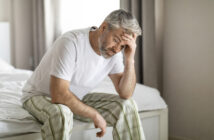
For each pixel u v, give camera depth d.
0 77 2.39
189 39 2.32
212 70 2.18
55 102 1.25
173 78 2.46
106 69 1.48
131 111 1.37
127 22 1.24
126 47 1.42
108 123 1.41
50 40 3.35
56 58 1.26
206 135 2.26
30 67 3.76
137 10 2.42
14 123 1.31
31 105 1.38
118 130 1.35
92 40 1.35
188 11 2.31
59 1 3.31
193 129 2.34
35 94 1.42
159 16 2.51
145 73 2.37
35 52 3.63
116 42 1.26
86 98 1.56
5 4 3.61
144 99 1.78
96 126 1.30
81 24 3.12
